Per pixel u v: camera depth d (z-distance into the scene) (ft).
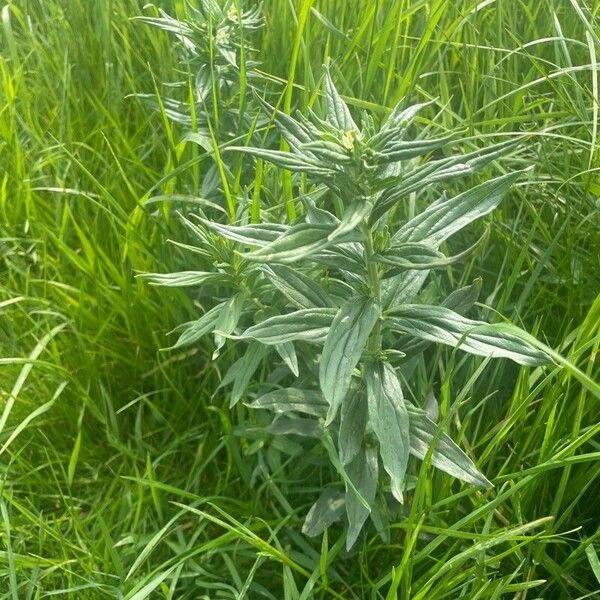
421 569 1.37
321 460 1.48
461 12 1.82
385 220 1.18
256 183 1.43
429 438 1.26
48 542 1.52
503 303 1.43
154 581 1.31
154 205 1.92
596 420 1.40
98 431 1.76
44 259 1.84
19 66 2.10
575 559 1.31
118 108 2.08
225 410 1.57
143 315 1.81
